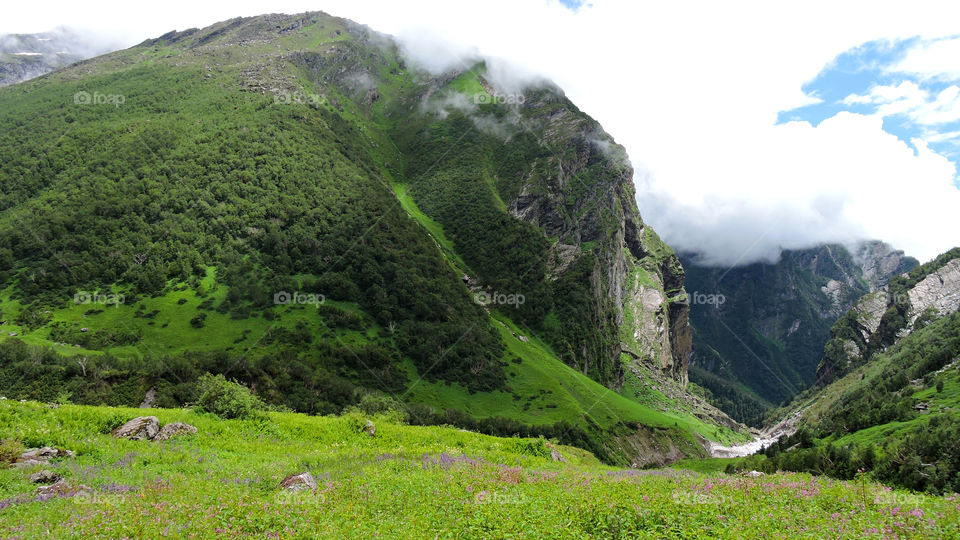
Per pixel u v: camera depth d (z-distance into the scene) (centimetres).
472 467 3061
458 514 1838
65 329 13438
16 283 14850
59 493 2147
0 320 13338
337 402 12700
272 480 2416
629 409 19100
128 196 18125
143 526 1644
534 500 2008
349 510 1888
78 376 11019
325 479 2466
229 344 14050
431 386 15650
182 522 1719
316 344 14938
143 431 3419
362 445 4128
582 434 15088
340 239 19375
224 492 2114
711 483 2480
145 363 12050
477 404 15625
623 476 2981
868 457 5812
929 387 15938
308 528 1681
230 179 19975
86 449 2959
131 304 14888
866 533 1608
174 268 16388
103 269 15838
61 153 19762
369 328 16650
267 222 18688
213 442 3559
